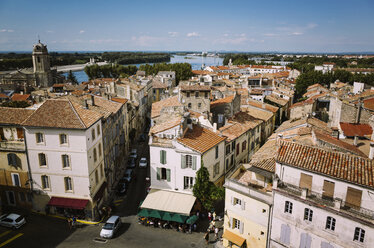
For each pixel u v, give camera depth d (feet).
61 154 130.93
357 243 86.38
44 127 127.75
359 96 227.81
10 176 137.18
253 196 108.06
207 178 132.16
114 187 170.81
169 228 131.44
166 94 343.26
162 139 137.69
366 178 87.30
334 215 89.45
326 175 92.27
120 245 117.91
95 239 121.80
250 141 190.39
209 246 119.03
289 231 100.32
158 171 140.67
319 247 94.12
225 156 155.33
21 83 460.96
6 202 142.31
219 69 637.30
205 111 181.47
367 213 85.40
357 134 168.14
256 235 110.01
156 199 135.13
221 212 145.38
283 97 339.98
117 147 186.29
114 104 194.29
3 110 138.31
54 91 367.66
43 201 138.51
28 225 131.03
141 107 301.63
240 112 212.43
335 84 364.17
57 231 127.34
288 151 104.68
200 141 139.03
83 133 127.13
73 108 135.44
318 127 176.04
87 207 135.33
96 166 141.90
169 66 593.42
